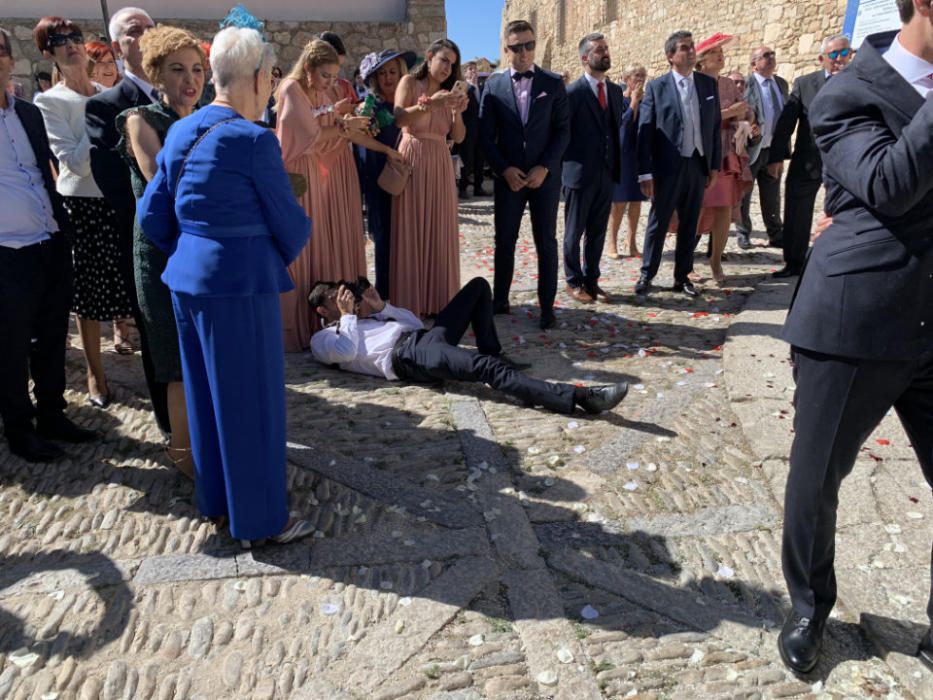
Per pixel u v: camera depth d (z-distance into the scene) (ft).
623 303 20.42
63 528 9.64
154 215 8.24
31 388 14.38
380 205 18.04
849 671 7.23
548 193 17.28
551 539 9.41
